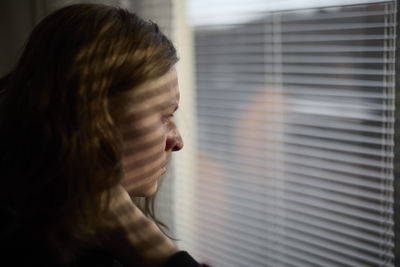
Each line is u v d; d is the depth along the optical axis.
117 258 0.58
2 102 0.64
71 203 0.57
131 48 0.60
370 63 1.11
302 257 1.38
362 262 1.22
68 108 0.58
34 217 0.59
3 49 1.93
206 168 1.66
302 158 1.34
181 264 0.54
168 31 1.60
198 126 1.67
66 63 0.58
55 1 1.71
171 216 1.74
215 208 1.65
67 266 0.59
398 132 1.02
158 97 0.62
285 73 1.34
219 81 1.56
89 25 0.60
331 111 1.23
